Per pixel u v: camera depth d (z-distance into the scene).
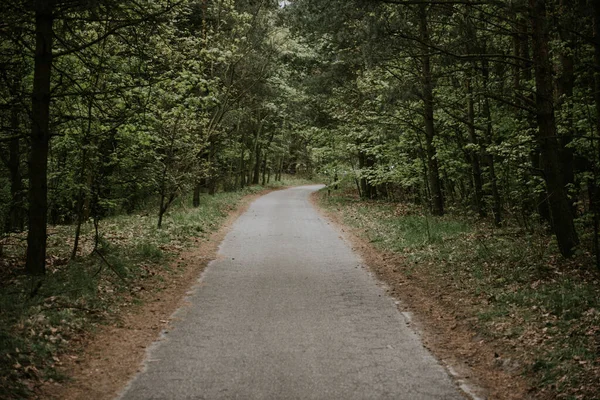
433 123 21.66
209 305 9.53
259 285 11.16
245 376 6.20
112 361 6.70
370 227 20.14
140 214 23.30
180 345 7.33
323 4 14.37
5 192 19.84
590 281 9.59
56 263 11.58
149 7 11.30
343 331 8.00
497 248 13.28
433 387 5.93
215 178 37.50
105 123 14.09
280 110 40.19
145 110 13.09
